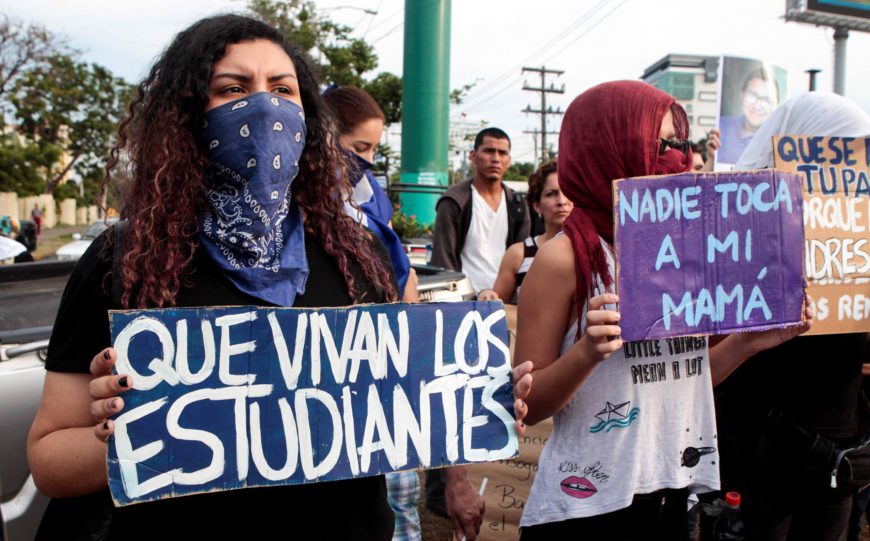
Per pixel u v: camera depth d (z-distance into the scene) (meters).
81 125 38.31
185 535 1.31
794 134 2.39
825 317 2.15
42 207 43.88
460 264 4.36
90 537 1.83
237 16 1.51
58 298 3.01
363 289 1.54
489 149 4.24
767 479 2.32
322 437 1.36
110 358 1.19
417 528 2.61
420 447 1.43
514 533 2.74
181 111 1.40
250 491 1.34
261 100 1.37
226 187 1.41
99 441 1.27
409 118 15.52
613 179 1.75
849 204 2.22
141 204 1.35
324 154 1.62
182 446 1.26
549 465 1.80
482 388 1.49
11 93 32.22
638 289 1.65
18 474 2.15
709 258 1.72
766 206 1.78
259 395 1.32
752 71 4.59
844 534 2.37
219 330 1.30
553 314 1.77
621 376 1.73
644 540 1.76
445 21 15.34
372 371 1.41
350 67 20.88
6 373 2.17
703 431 1.84
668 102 1.76
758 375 2.34
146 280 1.29
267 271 1.37
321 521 1.38
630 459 1.73
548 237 3.44
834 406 2.22
